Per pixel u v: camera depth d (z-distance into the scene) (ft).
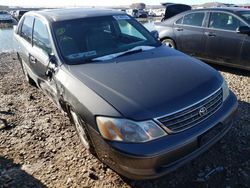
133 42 13.01
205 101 8.86
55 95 12.19
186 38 22.25
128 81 9.34
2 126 13.83
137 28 14.05
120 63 10.80
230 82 18.39
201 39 21.21
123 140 7.98
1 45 44.50
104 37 12.64
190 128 8.41
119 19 13.82
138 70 10.08
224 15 20.03
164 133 8.04
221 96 9.75
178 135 8.15
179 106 8.29
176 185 9.18
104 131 8.31
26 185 9.68
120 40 12.92
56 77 11.10
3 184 9.78
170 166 8.23
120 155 7.97
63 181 9.74
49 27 12.50
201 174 9.58
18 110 15.81
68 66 10.95
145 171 7.94
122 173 8.44
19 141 12.49
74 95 9.60
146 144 7.86
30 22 15.90
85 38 12.27
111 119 8.18
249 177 9.30
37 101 17.01
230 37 19.33
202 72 10.15
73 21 12.81
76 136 12.51
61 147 11.75
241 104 14.66
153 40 13.57
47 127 13.55
